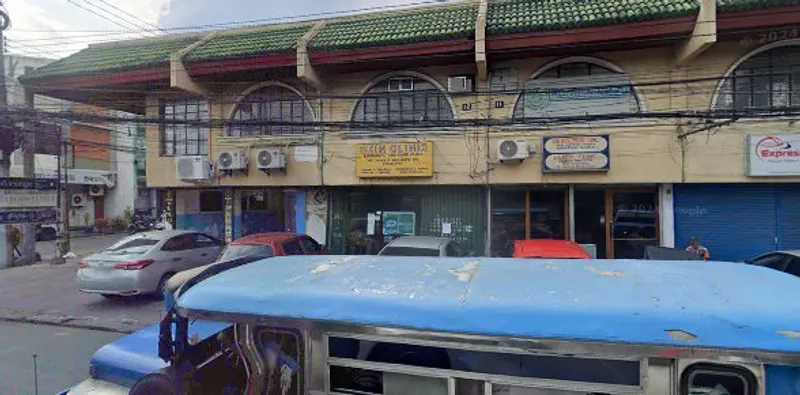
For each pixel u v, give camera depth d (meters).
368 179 11.18
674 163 9.46
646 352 1.73
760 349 1.65
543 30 9.23
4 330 7.54
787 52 9.07
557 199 10.84
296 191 12.41
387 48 10.18
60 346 6.61
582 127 9.95
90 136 27.06
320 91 11.52
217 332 3.04
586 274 2.29
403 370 2.06
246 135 12.19
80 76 12.08
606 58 9.87
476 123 9.48
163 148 12.85
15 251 14.62
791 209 9.43
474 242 11.20
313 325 2.12
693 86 9.45
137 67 11.69
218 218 13.80
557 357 1.90
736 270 2.34
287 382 2.34
